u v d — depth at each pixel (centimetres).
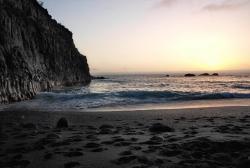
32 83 2970
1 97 2231
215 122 1154
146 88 4200
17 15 3666
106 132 877
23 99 2552
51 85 4284
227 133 811
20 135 858
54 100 2512
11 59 2603
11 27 2984
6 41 2677
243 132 835
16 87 2517
